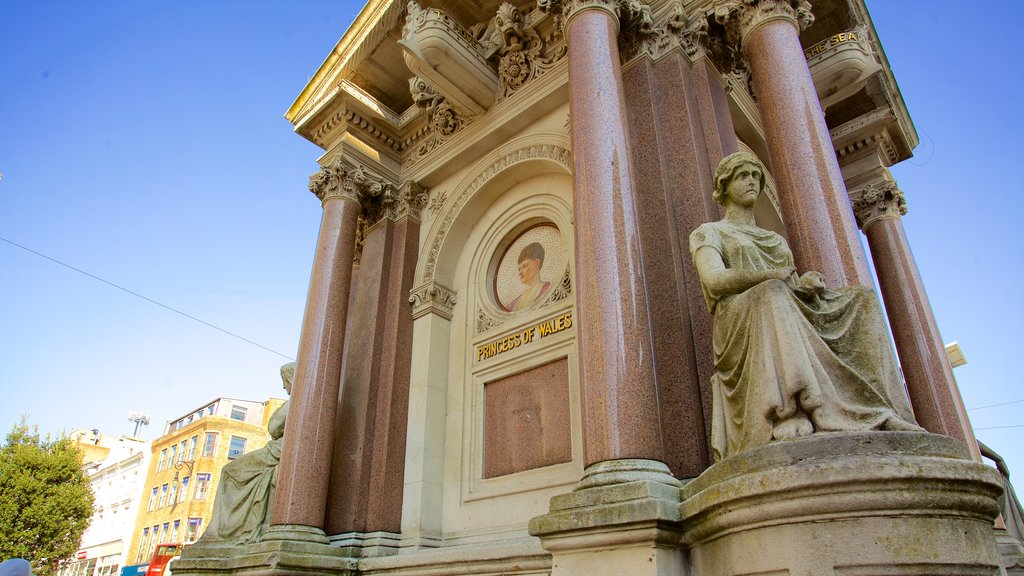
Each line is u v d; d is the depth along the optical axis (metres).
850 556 3.43
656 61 8.27
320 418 9.24
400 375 9.96
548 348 8.71
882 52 11.13
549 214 9.71
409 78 11.73
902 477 3.45
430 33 9.46
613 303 5.82
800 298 4.51
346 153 11.27
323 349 9.69
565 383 8.34
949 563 3.33
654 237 7.08
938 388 9.60
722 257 5.05
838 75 9.77
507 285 10.05
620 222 6.23
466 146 10.66
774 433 4.04
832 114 11.88
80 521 34.28
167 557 28.12
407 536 8.67
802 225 6.21
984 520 3.59
